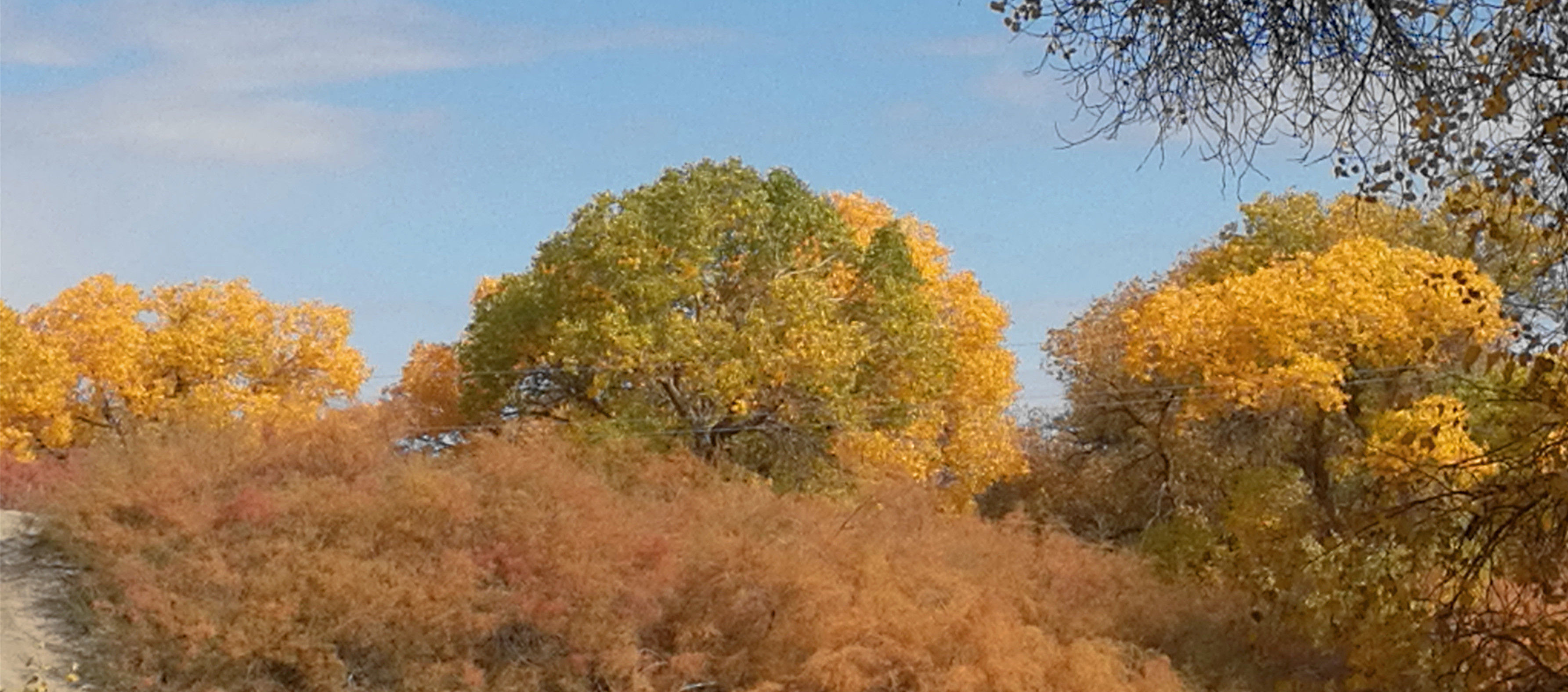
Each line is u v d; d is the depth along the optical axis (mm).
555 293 34625
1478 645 8930
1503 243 7574
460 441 35438
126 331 39875
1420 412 26906
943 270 43000
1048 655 24500
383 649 22234
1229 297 35250
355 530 23500
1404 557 9672
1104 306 45250
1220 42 7527
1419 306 32094
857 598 24500
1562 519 8234
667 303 33531
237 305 42031
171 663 21156
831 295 34844
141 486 23094
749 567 24453
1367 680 14281
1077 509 45938
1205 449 39219
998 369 41312
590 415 34000
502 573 23781
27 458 36375
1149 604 29234
